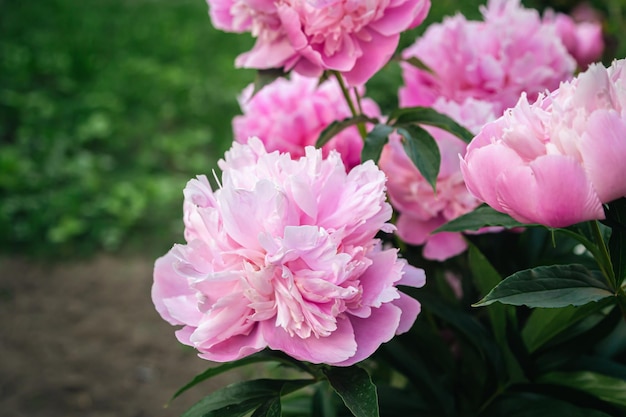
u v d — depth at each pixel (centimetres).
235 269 45
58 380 136
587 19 141
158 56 285
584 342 56
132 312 156
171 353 144
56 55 266
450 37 67
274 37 56
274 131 64
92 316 154
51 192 192
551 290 45
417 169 57
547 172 40
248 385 50
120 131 228
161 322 153
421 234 62
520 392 58
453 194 60
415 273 48
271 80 57
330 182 45
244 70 267
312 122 63
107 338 148
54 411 128
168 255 49
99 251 176
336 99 65
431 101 69
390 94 132
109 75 261
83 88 251
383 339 44
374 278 45
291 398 68
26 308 156
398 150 60
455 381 61
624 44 135
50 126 222
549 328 54
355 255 45
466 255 67
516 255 64
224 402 50
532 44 67
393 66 132
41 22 301
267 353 53
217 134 230
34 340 146
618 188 40
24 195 191
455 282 70
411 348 61
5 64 255
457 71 66
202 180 47
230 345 46
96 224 183
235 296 44
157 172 212
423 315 65
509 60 66
